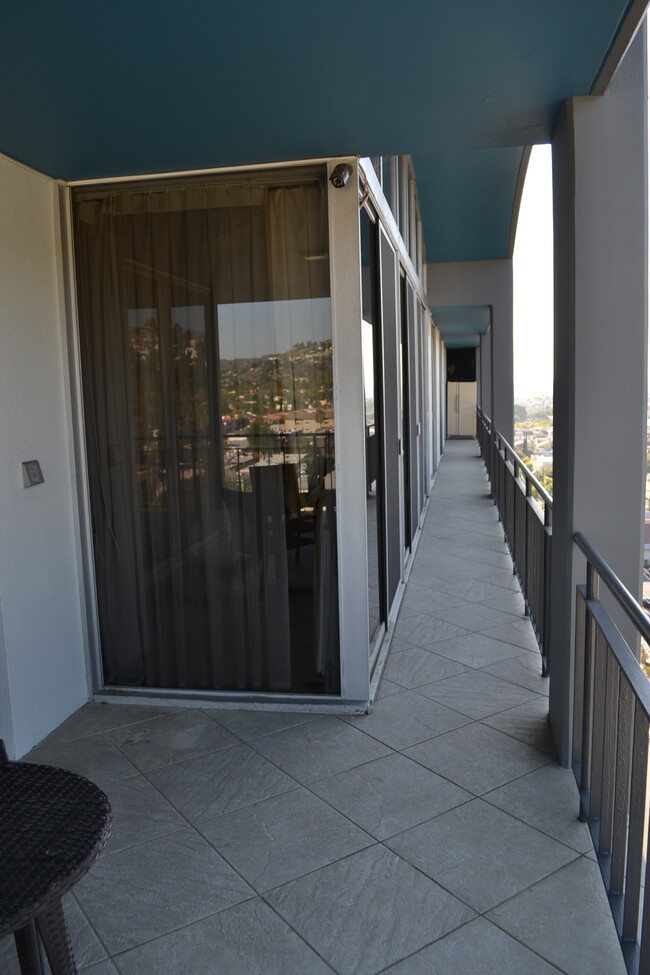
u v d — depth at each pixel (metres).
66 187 3.17
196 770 2.78
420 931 1.94
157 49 1.94
